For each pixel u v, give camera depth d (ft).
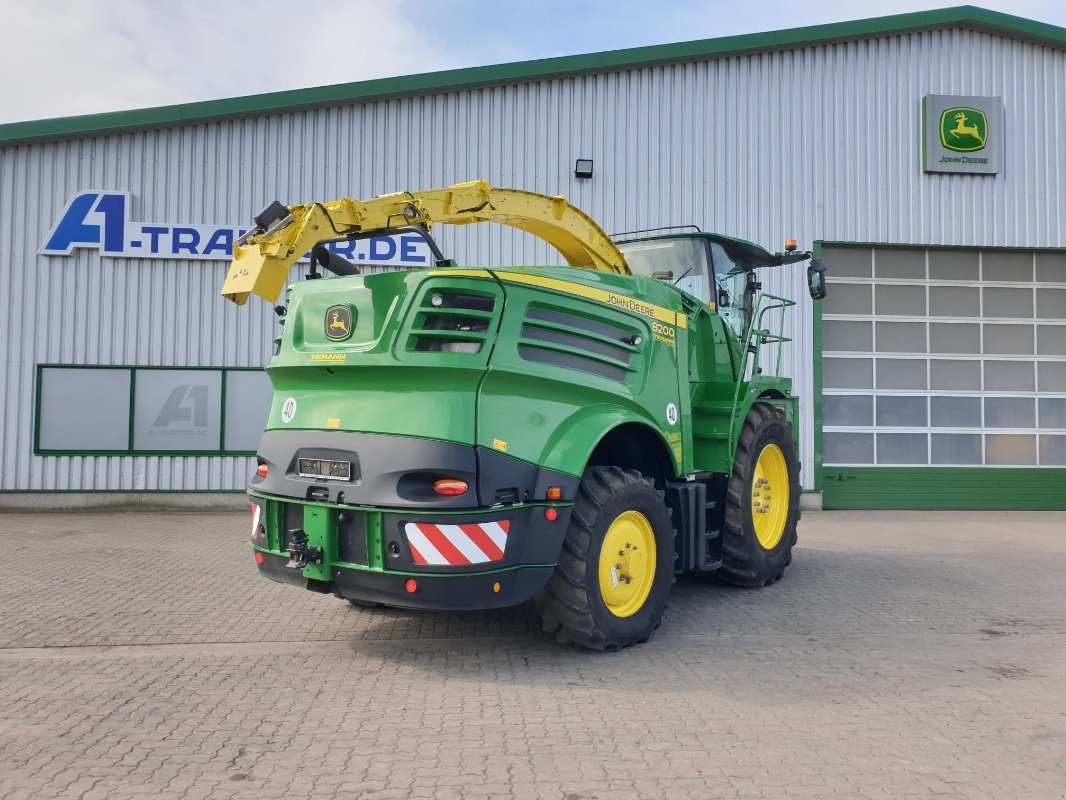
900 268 43.16
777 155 41.83
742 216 41.57
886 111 42.34
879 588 23.09
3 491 38.58
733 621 19.42
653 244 23.88
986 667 15.88
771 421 23.27
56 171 39.11
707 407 21.18
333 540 15.53
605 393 16.92
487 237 40.60
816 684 14.79
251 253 16.78
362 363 15.43
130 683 14.76
